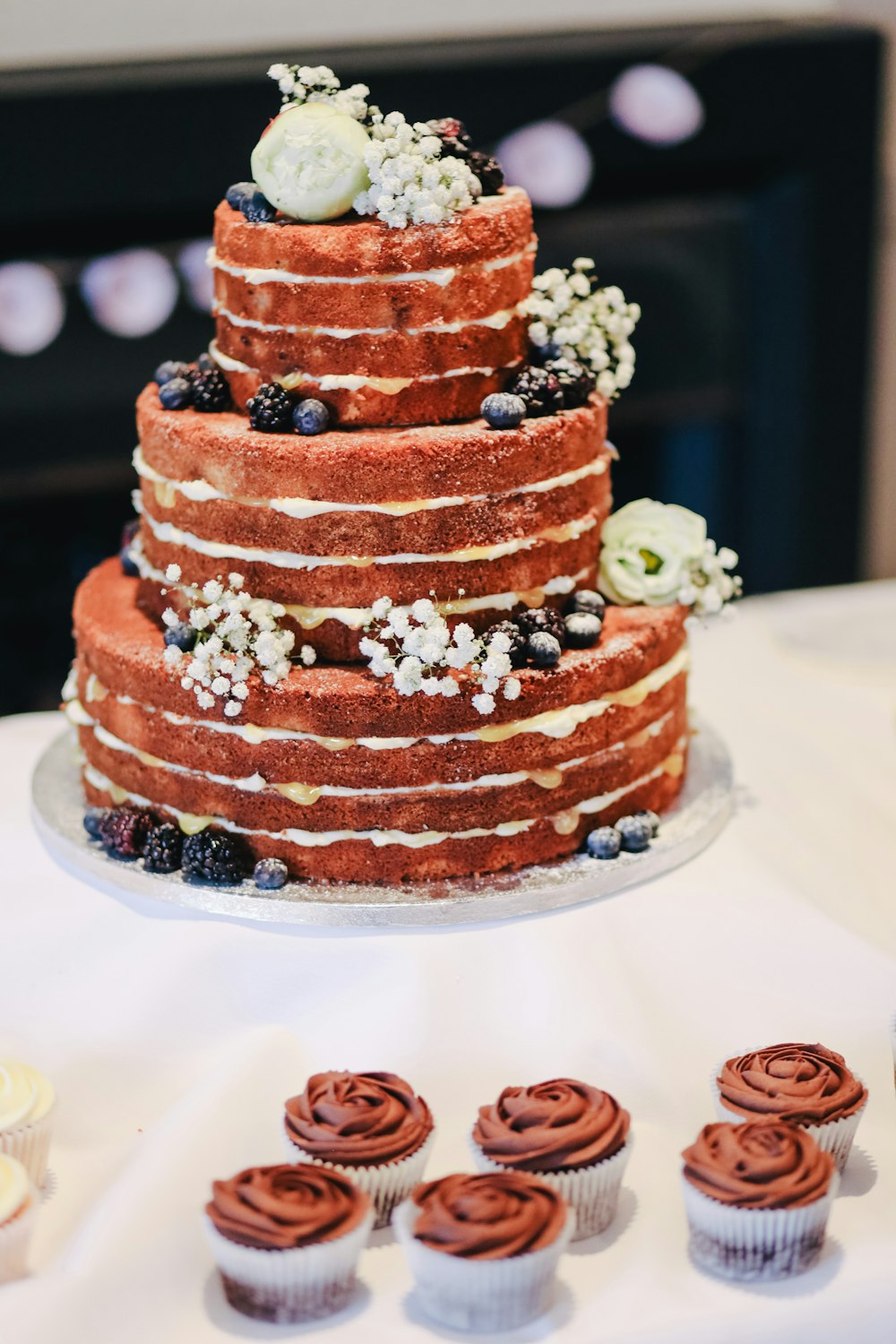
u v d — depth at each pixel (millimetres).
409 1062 2324
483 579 2588
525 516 2602
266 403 2578
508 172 5047
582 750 2629
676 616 2832
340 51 4930
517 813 2602
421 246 2527
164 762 2656
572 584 2742
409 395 2598
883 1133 2221
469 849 2594
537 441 2576
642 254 5379
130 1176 2090
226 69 4730
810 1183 1899
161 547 2744
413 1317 1896
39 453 4984
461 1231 1816
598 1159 1977
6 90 4516
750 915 2572
